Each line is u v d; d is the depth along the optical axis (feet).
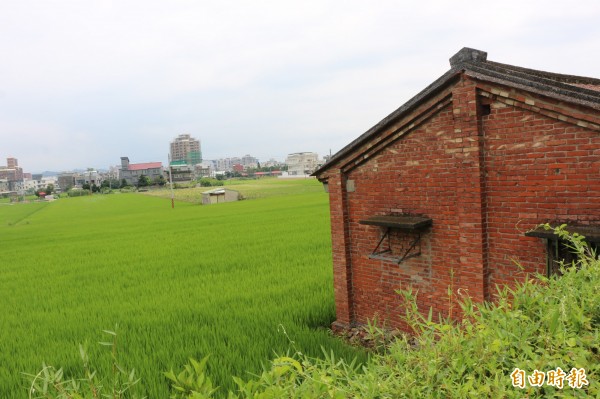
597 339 8.90
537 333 9.80
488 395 8.34
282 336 28.94
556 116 19.98
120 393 10.01
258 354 25.98
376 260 29.50
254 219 114.62
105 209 218.59
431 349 9.72
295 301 37.06
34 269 65.41
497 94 21.65
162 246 79.00
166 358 26.48
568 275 11.54
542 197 20.89
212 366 24.00
